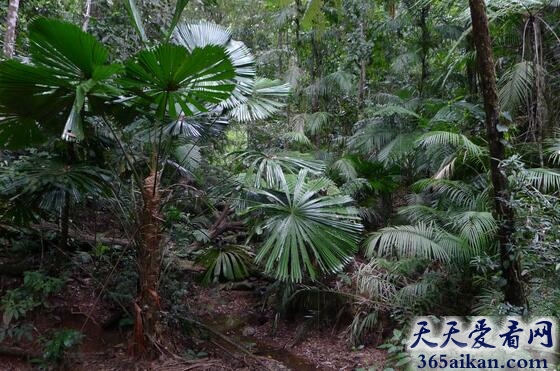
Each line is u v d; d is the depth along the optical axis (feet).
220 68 8.66
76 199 11.47
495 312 10.23
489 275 11.52
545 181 11.00
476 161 14.03
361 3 22.43
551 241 8.98
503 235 9.82
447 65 18.67
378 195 18.52
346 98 23.88
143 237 11.23
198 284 16.49
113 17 18.67
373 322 12.78
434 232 12.23
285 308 14.78
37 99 9.29
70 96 9.37
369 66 24.82
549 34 13.78
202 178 15.85
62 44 8.30
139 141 13.14
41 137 11.05
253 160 13.35
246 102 11.97
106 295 13.65
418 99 20.07
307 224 11.02
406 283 13.16
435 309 12.21
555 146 11.96
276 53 25.99
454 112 15.93
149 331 11.31
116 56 17.67
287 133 21.26
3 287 12.90
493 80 9.80
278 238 10.84
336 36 23.76
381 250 12.08
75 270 14.43
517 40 14.82
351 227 11.36
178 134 12.61
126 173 14.11
